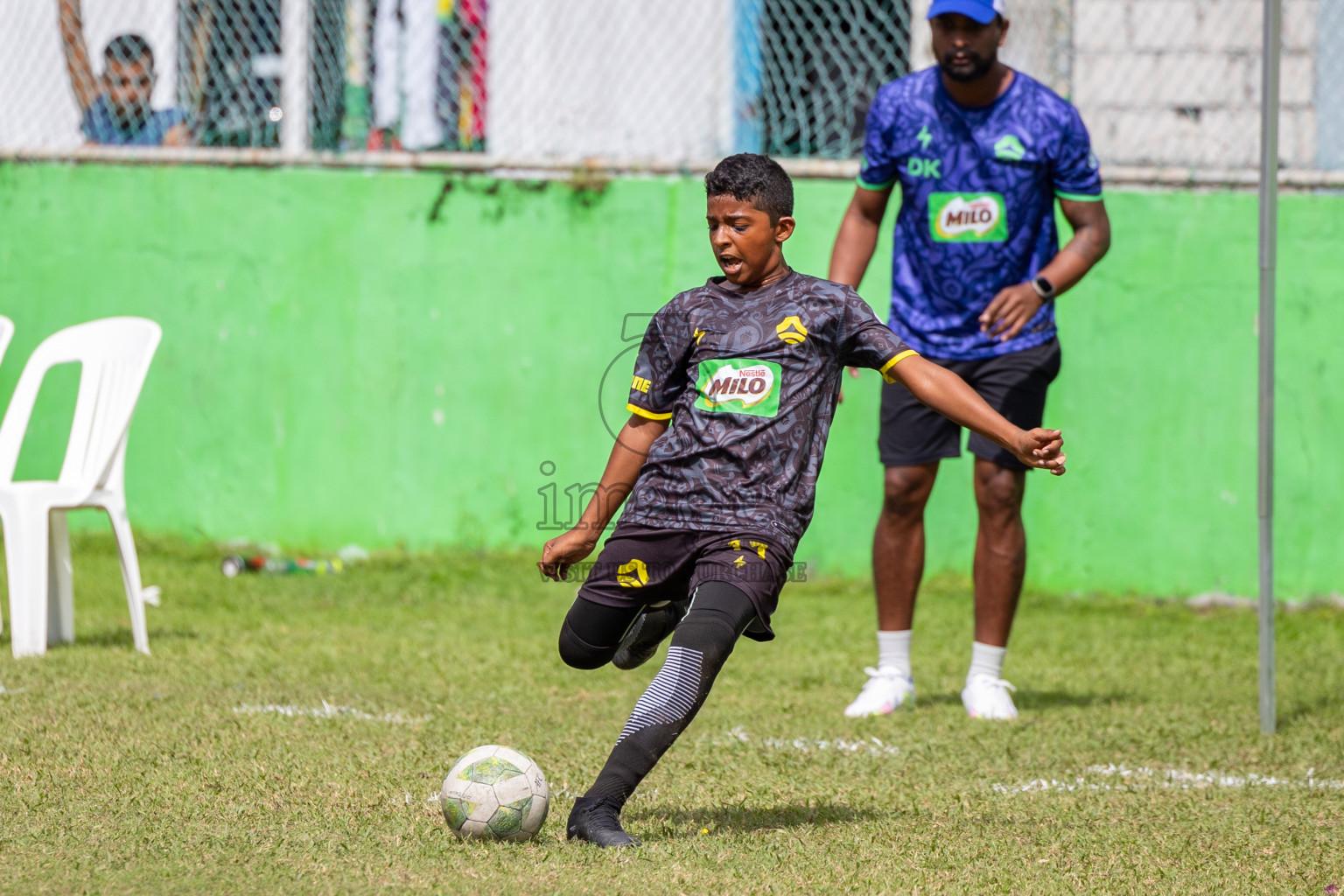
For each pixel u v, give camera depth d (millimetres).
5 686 19406
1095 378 30125
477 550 32531
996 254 20219
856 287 21359
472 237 32344
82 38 34906
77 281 34031
